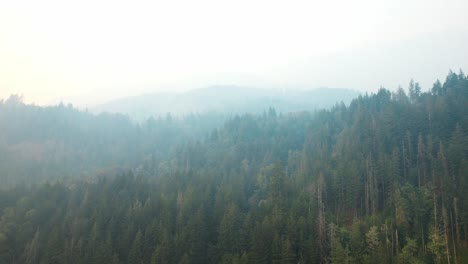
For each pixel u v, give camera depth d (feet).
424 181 378.53
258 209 361.30
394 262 279.69
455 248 294.46
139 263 312.71
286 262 290.56
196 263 317.22
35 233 359.25
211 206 384.06
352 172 377.09
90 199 409.69
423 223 322.75
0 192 431.84
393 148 420.77
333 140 554.05
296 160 517.14
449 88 567.59
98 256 308.19
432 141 409.49
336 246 292.20
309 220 323.37
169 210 367.45
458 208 314.55
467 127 407.03
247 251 310.04
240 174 480.23
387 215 337.52
